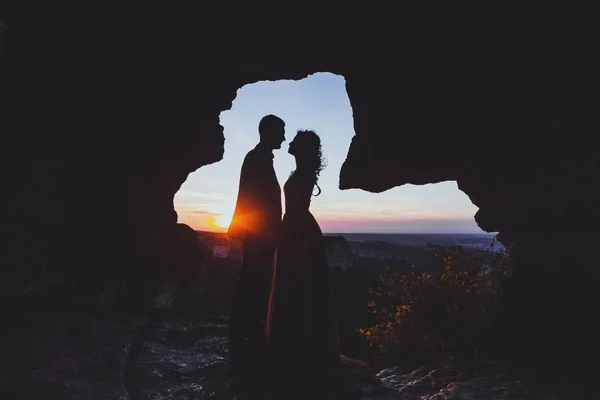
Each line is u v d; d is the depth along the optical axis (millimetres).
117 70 4895
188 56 5426
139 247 6180
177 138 6645
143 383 2969
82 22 4488
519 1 3385
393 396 2682
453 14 3906
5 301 4277
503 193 3971
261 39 5207
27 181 4621
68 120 5188
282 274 2783
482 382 2949
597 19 3016
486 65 3936
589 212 3223
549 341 3346
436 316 4117
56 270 4996
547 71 3416
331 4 4543
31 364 3121
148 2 4574
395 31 4512
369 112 5375
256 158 3184
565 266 3354
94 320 4465
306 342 2656
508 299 3805
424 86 4594
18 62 4426
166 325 4727
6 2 4121
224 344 4098
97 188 5621
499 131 3928
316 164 2883
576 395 2723
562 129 3361
